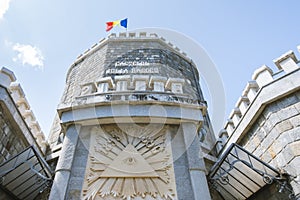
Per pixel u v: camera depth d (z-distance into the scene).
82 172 5.58
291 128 5.77
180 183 5.46
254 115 6.81
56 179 5.35
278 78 6.42
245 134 7.46
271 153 6.18
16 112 6.86
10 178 6.26
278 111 6.19
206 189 5.27
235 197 7.05
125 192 5.31
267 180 5.44
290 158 5.52
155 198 5.25
